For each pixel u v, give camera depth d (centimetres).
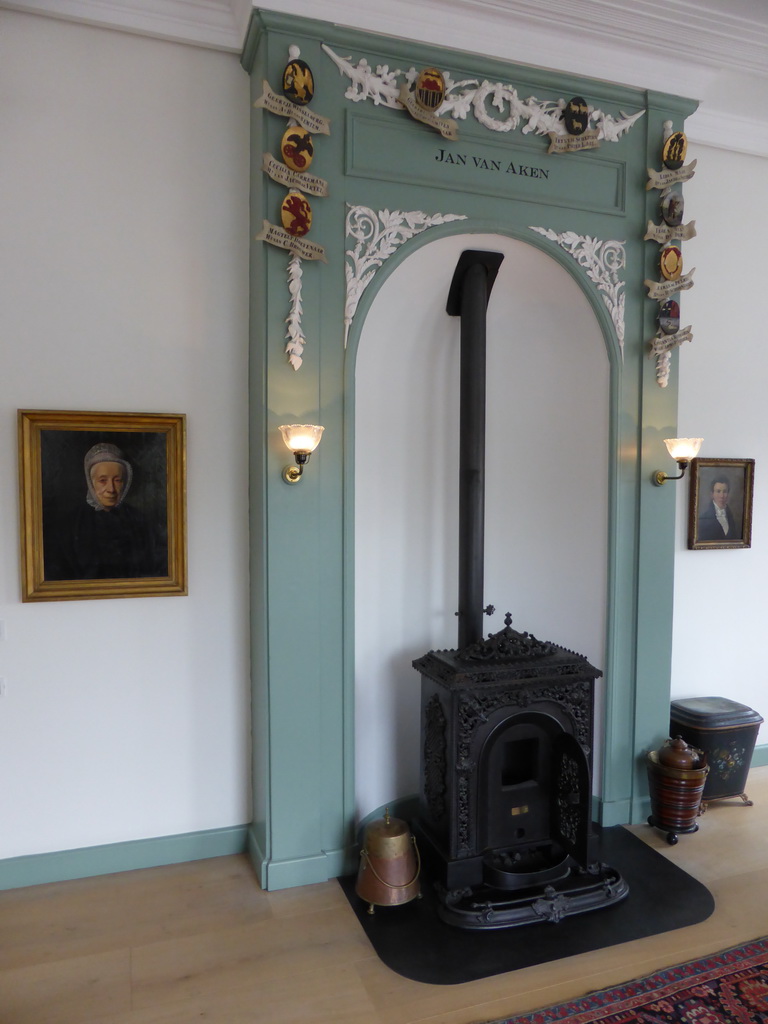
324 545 266
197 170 271
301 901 255
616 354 304
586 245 297
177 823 282
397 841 248
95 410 263
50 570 259
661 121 306
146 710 275
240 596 285
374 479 301
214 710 284
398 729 315
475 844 254
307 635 262
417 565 318
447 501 325
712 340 359
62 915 245
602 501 313
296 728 263
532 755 267
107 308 263
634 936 236
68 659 265
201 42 265
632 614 315
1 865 259
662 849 294
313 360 260
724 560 371
